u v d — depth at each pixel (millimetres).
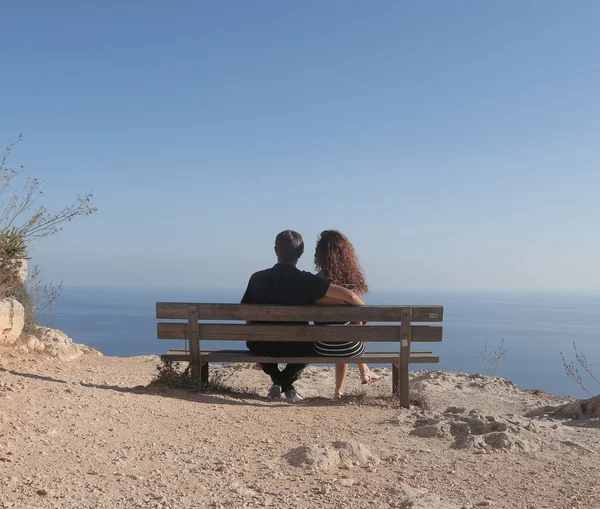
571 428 4852
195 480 3203
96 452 3547
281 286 6008
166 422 4438
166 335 5961
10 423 3793
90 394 4871
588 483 3348
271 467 3477
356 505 2885
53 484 2955
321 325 6012
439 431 4375
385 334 5844
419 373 10000
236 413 5000
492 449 4000
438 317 5852
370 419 5016
